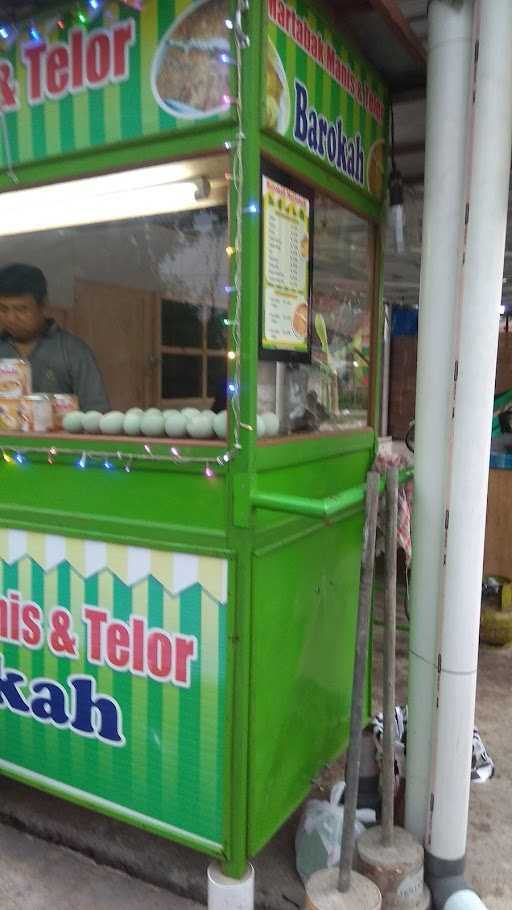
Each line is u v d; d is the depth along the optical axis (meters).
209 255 2.01
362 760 2.26
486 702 3.26
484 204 1.85
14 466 2.18
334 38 2.08
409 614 2.20
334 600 2.39
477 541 1.94
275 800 2.06
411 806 2.11
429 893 1.98
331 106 2.10
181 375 2.08
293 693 2.12
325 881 1.85
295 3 1.84
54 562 2.13
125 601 2.01
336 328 2.42
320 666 2.31
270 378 1.98
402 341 8.01
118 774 2.10
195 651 1.92
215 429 1.89
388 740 1.92
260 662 1.91
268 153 1.80
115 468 1.99
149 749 2.03
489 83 1.81
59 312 2.43
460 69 1.89
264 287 1.87
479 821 2.43
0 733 2.32
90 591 2.07
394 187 2.58
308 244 2.10
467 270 1.88
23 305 2.46
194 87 1.76
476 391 1.89
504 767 2.75
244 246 1.76
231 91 1.71
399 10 2.08
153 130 1.83
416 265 4.64
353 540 2.52
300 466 2.11
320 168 2.09
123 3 1.81
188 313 2.04
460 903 1.92
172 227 2.13
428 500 2.03
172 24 1.76
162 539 1.93
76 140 1.96
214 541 1.85
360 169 2.36
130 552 1.98
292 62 1.85
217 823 1.94
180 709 1.96
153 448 1.91
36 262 2.48
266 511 1.88
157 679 1.99
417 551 2.07
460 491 1.92
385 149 2.54
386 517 1.86
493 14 1.78
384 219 2.59
